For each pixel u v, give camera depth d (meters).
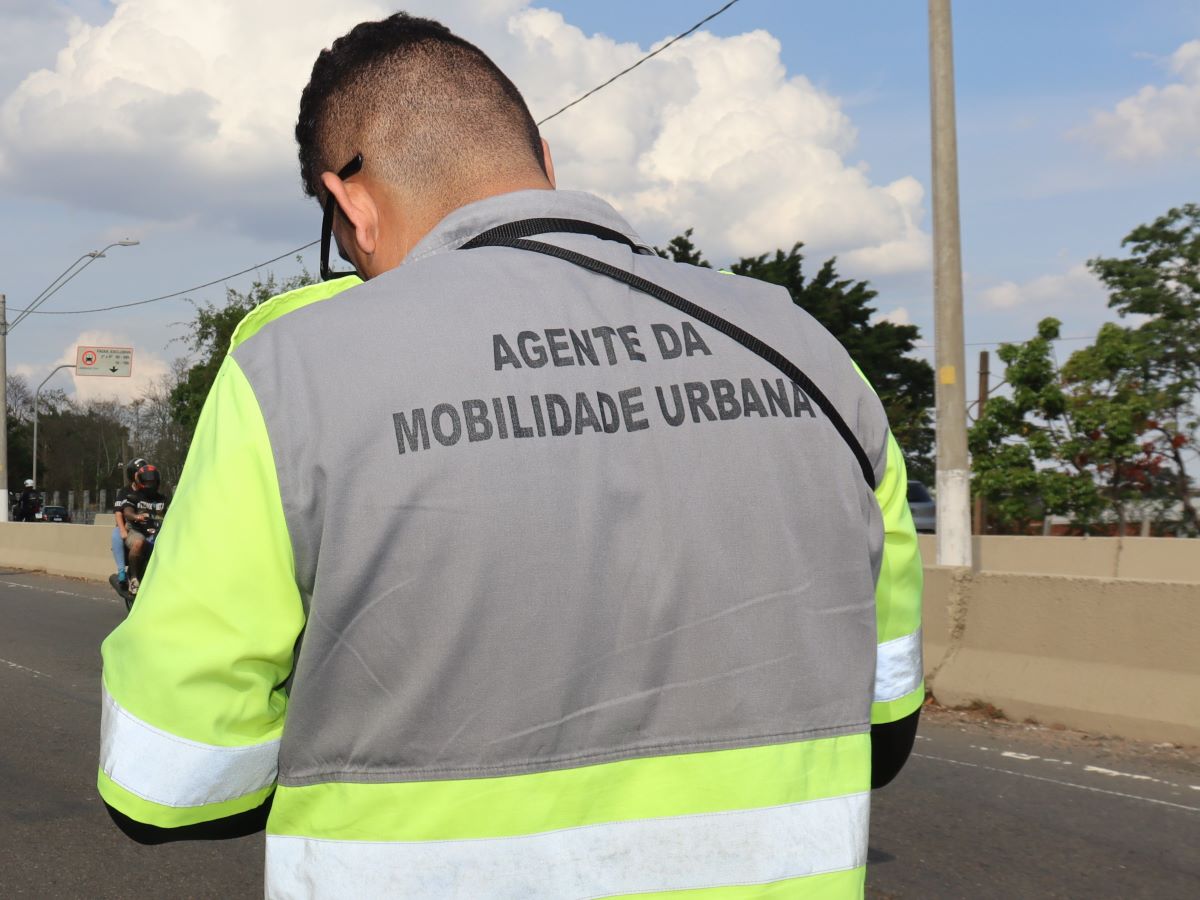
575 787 1.02
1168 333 22.86
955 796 5.45
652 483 1.06
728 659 1.06
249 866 4.51
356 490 1.00
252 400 1.03
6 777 5.77
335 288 1.21
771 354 1.16
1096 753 6.27
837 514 1.14
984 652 7.40
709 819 1.04
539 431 1.04
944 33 9.99
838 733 1.10
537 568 1.01
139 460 11.95
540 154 1.34
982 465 23.38
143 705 1.01
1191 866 4.50
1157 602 6.49
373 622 1.00
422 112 1.25
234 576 1.01
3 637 11.18
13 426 90.69
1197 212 23.23
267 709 1.05
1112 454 22.41
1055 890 4.25
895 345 41.16
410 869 1.00
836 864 1.09
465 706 1.00
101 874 4.42
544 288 1.12
